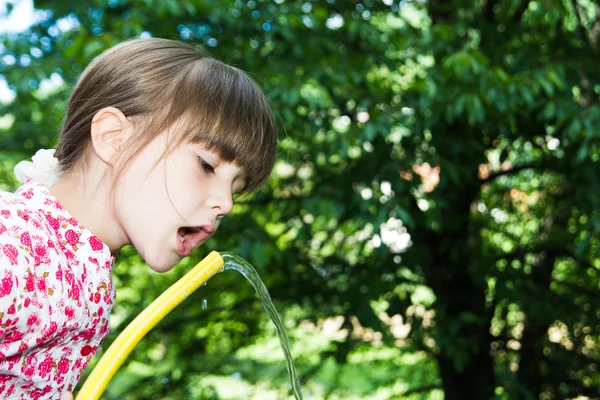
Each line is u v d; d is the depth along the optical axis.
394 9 4.57
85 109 1.41
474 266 4.67
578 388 5.26
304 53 4.07
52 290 1.24
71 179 1.40
